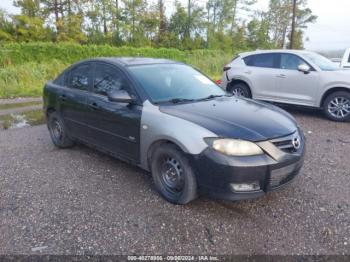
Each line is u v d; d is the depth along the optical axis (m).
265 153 3.13
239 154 3.06
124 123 3.94
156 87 4.03
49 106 5.45
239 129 3.20
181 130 3.30
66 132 5.21
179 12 40.25
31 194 3.77
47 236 2.97
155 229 3.07
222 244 2.87
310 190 3.85
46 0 31.92
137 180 4.14
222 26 46.09
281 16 52.53
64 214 3.33
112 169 4.51
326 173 4.33
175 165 3.46
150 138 3.61
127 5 36.31
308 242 2.90
